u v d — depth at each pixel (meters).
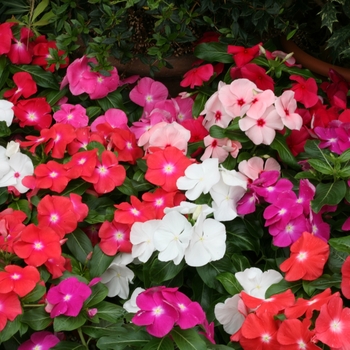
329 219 0.84
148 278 0.80
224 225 0.83
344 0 0.94
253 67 0.92
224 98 0.88
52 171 0.82
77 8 1.00
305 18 1.13
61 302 0.71
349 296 0.70
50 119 0.94
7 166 0.84
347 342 0.66
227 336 0.80
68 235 0.81
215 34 1.02
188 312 0.70
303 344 0.68
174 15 0.95
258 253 0.84
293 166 0.85
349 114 0.90
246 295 0.73
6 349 0.77
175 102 0.97
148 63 0.99
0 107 0.92
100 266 0.80
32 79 0.96
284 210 0.79
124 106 1.00
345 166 0.81
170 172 0.83
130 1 0.92
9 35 0.95
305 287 0.74
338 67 1.02
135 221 0.79
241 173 0.85
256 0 0.96
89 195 0.84
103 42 0.94
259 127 0.85
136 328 0.72
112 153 0.84
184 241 0.76
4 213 0.81
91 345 0.85
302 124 0.90
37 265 0.75
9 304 0.71
